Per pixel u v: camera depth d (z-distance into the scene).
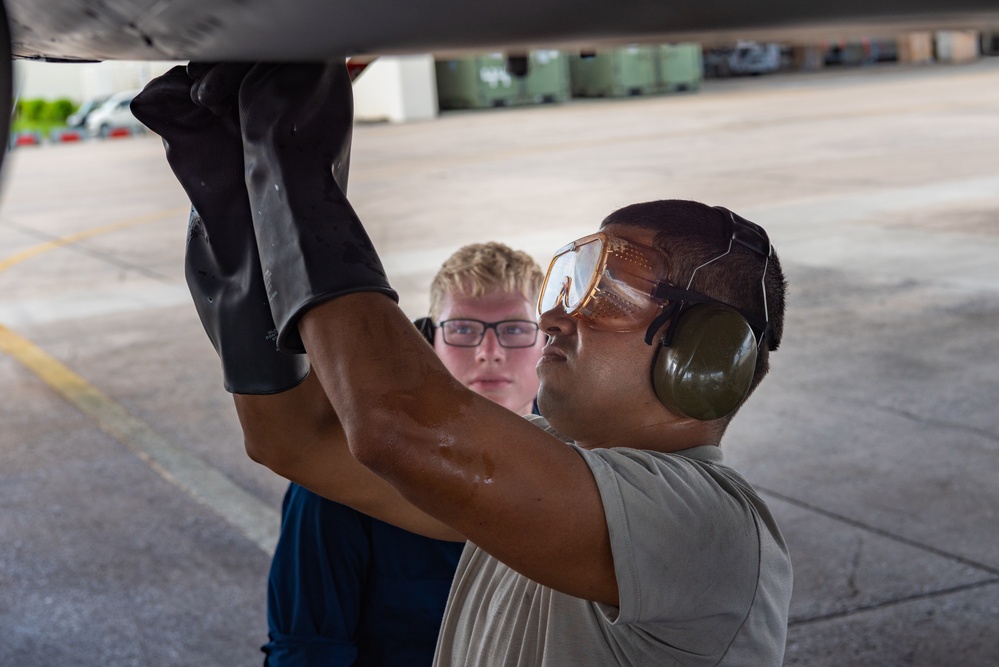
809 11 0.64
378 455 0.90
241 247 1.03
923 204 10.76
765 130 18.59
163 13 0.73
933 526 4.07
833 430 5.11
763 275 1.12
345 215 0.92
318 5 0.68
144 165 20.45
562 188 13.26
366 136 22.92
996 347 6.25
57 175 19.41
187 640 3.50
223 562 4.04
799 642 3.35
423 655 1.70
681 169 14.39
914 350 6.28
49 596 3.81
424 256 9.44
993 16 0.66
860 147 15.45
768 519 1.12
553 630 1.11
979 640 3.31
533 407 2.00
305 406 1.20
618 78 30.25
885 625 3.41
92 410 5.92
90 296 8.98
